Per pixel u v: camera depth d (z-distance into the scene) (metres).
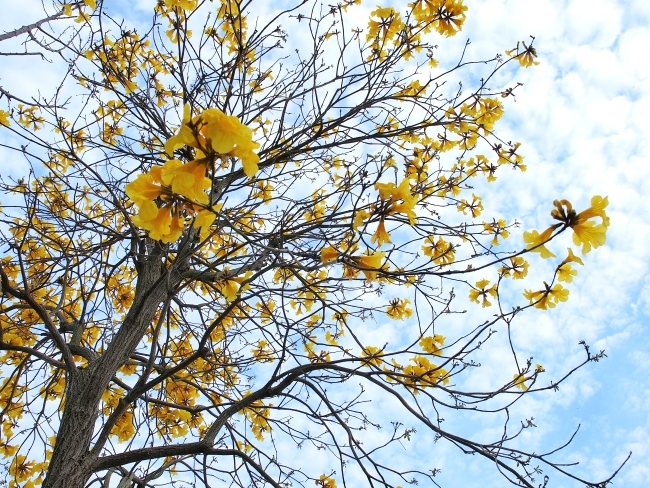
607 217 2.05
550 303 2.77
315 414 3.32
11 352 4.78
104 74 4.43
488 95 4.33
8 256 4.74
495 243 4.74
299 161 5.07
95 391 3.35
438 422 3.28
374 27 4.19
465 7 3.77
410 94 4.52
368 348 4.07
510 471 2.71
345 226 3.36
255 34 4.22
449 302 3.26
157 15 4.30
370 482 3.10
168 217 1.87
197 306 4.49
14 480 4.33
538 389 2.83
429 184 4.46
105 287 4.18
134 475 4.06
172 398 4.90
